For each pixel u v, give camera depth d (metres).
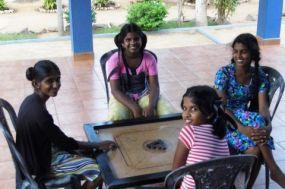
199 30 10.66
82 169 3.13
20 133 2.97
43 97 3.04
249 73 3.65
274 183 3.91
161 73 6.85
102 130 3.47
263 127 3.40
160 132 3.42
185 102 2.67
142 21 10.60
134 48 3.92
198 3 11.10
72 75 6.75
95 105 5.68
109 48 9.10
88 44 7.47
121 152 3.12
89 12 7.32
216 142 2.67
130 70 4.07
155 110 3.99
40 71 2.95
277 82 3.76
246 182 2.72
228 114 3.37
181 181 2.76
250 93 3.69
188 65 7.25
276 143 4.63
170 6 14.29
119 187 2.73
